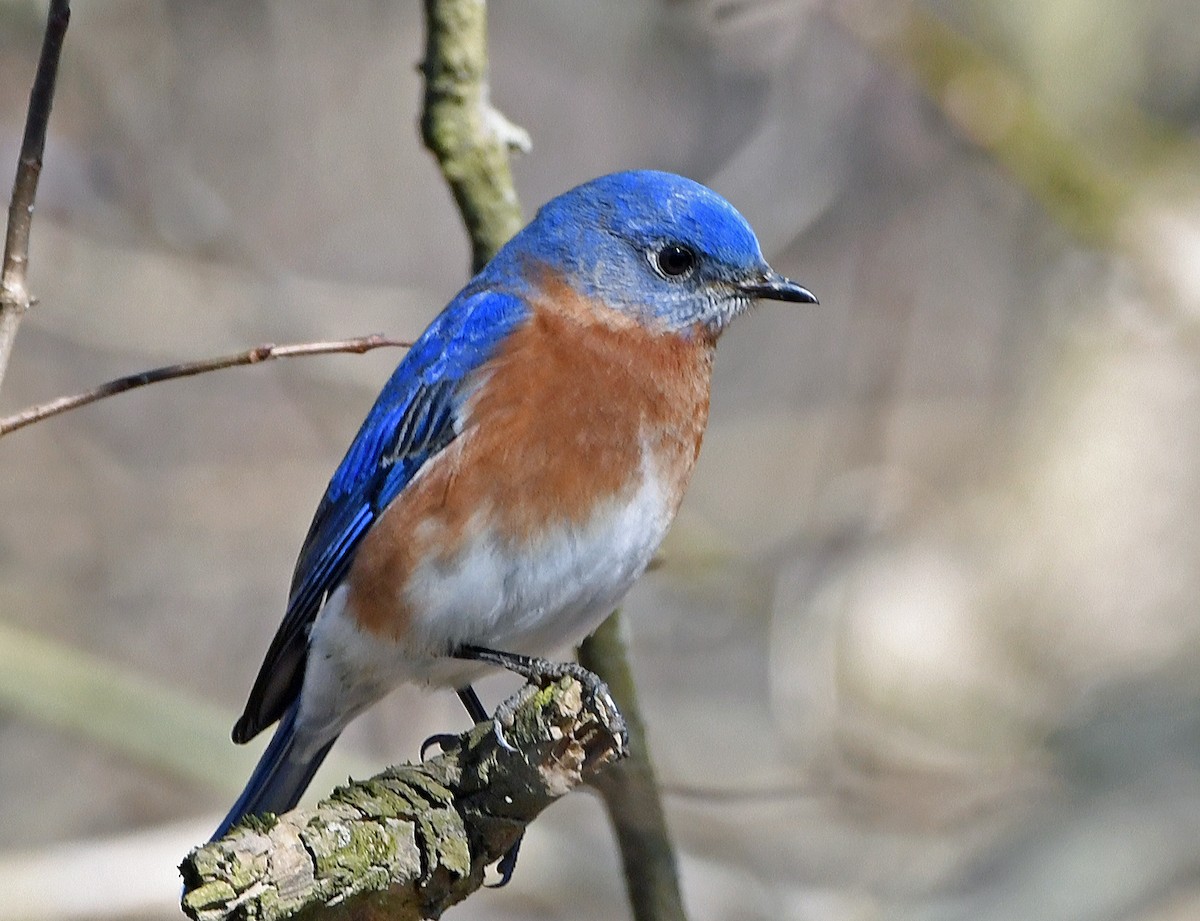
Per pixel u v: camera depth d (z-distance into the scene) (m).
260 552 14.48
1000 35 14.05
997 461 14.17
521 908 11.92
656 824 7.92
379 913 5.62
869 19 13.00
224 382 15.05
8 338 5.79
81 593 14.12
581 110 15.73
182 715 10.68
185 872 5.18
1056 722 12.21
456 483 7.64
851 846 12.04
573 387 7.80
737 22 12.89
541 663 7.68
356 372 14.01
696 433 8.27
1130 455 13.31
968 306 14.84
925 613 12.91
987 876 11.02
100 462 14.51
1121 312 13.77
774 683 12.77
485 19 8.35
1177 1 14.20
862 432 14.55
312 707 8.22
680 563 13.45
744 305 8.48
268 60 15.20
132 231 13.80
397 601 7.75
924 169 14.48
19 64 13.40
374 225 15.61
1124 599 12.86
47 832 13.34
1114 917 10.43
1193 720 11.62
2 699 10.40
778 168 13.49
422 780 5.79
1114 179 13.64
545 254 8.31
